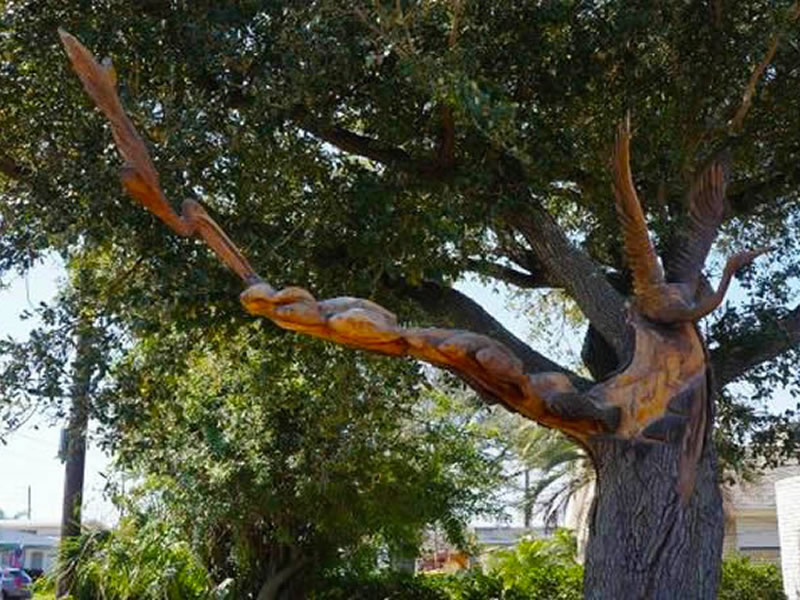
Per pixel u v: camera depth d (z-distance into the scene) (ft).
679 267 24.56
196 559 54.34
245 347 31.94
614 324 25.32
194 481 47.67
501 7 26.50
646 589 22.82
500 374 20.95
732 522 81.92
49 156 26.58
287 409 41.55
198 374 42.06
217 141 25.70
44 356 27.40
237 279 26.25
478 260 28.60
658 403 23.25
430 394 42.22
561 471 88.74
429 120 27.81
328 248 27.63
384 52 24.30
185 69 25.39
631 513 23.06
